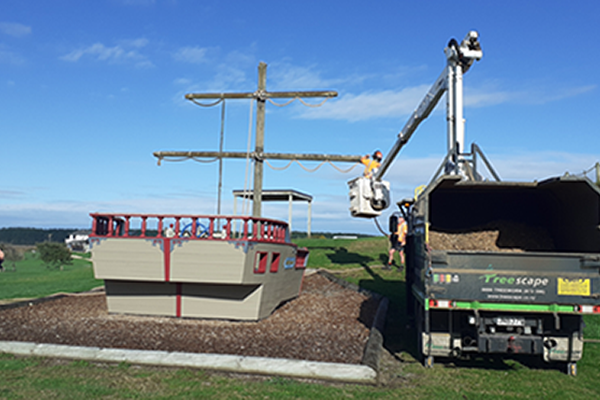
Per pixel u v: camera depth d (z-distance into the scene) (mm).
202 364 7199
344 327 10500
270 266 11578
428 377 7102
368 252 22875
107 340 8805
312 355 7867
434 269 7090
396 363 8023
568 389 6488
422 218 8148
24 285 19578
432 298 7086
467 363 8031
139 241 10688
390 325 11117
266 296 11492
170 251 10562
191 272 10523
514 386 6609
